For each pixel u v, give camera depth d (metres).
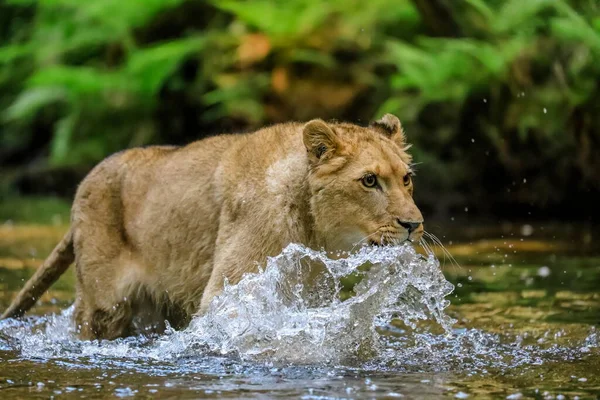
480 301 11.83
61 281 14.10
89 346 9.47
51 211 22.77
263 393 7.21
